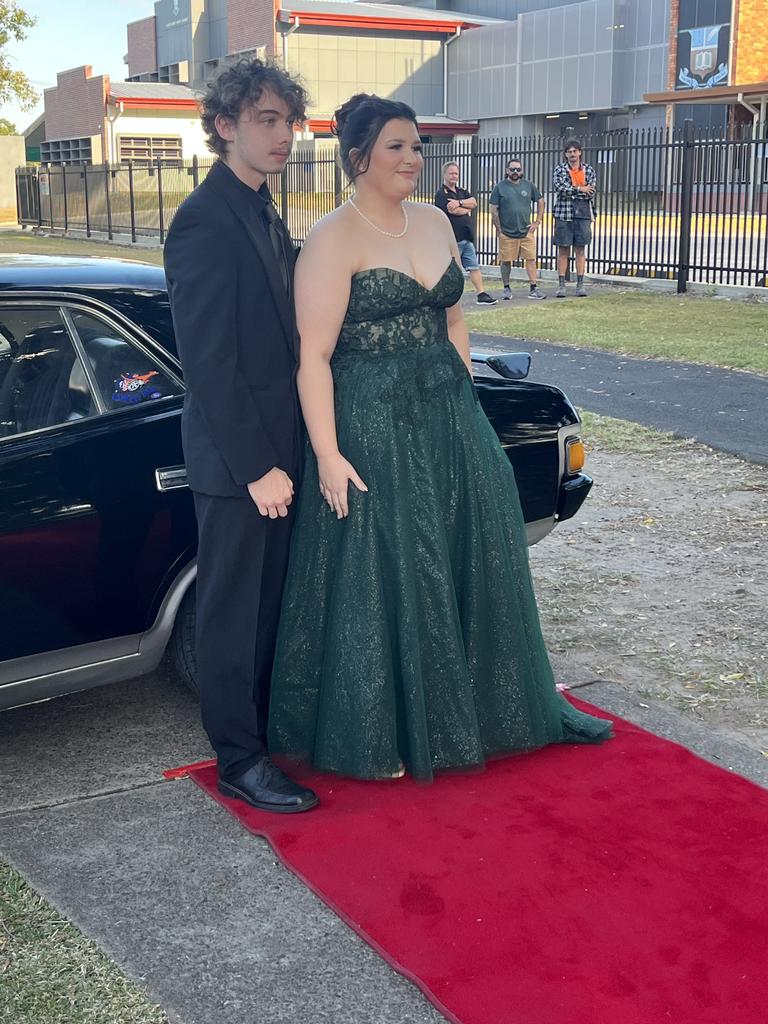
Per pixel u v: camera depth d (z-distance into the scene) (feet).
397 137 10.68
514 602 11.68
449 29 167.53
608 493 21.71
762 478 22.52
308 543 11.38
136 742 12.41
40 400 11.15
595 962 8.64
